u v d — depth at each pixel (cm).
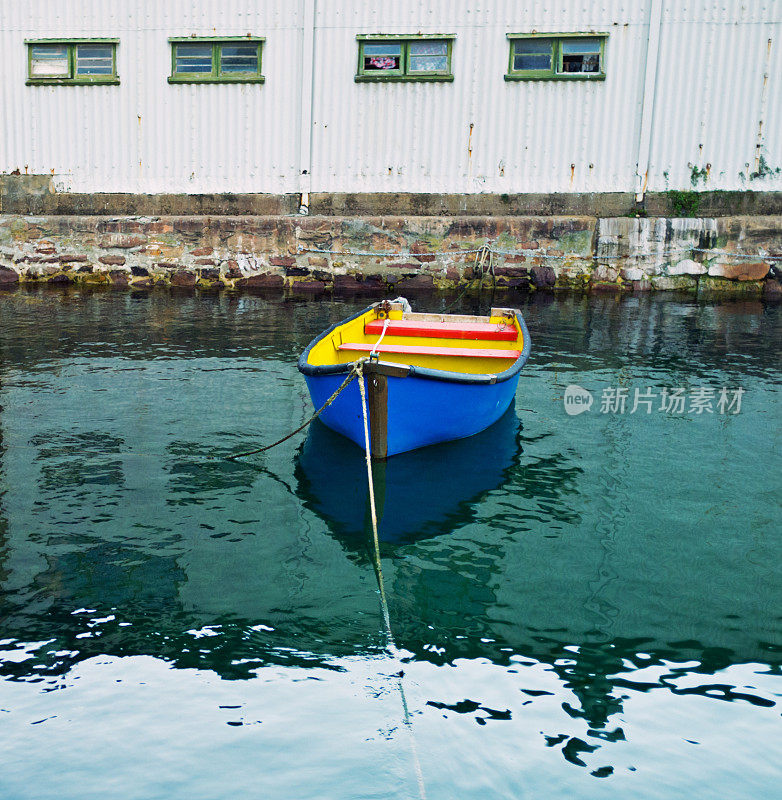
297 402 839
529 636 434
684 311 1341
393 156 1581
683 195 1529
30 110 1622
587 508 599
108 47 1590
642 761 344
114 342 1088
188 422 773
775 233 1489
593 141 1534
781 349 1077
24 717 364
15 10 1586
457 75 1535
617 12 1481
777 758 347
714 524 573
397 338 830
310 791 326
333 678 397
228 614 449
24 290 1512
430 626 441
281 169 1606
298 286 1585
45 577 483
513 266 1545
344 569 504
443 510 592
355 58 1549
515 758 345
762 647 425
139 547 525
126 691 384
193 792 325
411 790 327
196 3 1557
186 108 1597
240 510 586
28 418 775
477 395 685
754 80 1473
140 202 1634
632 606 463
